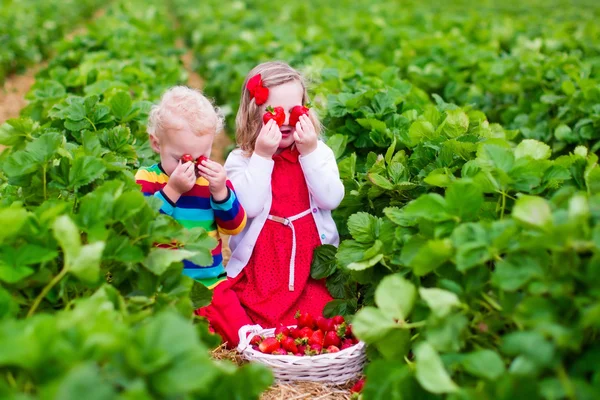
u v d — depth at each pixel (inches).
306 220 155.9
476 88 277.4
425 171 148.2
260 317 150.1
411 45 338.3
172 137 137.6
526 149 136.8
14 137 161.0
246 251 154.6
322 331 140.0
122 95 183.6
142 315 98.0
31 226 100.1
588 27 379.6
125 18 516.7
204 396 86.7
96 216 104.0
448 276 106.5
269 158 150.4
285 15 557.9
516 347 83.5
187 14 672.4
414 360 116.8
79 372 69.2
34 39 522.3
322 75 246.1
